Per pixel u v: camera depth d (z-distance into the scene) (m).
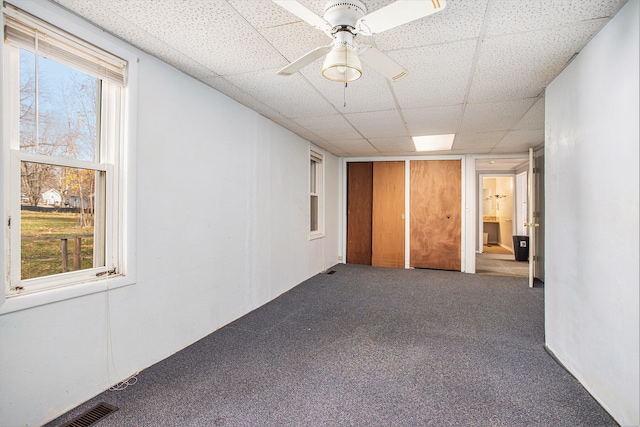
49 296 1.59
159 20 1.72
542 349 2.54
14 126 1.51
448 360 2.36
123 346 2.00
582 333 1.99
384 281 4.88
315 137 4.59
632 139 1.48
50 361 1.62
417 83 2.56
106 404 1.78
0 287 1.42
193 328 2.59
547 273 2.55
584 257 1.95
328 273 5.44
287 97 2.94
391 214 6.16
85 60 1.75
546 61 2.14
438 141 4.75
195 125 2.55
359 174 6.38
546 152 2.58
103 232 1.96
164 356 2.31
